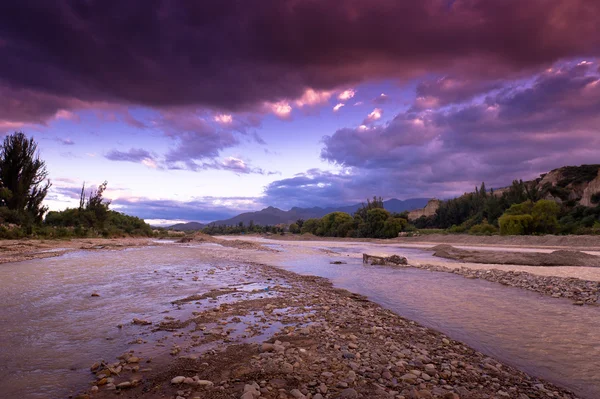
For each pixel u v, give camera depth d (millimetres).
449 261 28625
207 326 8469
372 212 83688
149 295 12305
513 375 5844
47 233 44844
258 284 15336
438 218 105938
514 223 54656
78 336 7605
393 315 9945
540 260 25281
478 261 27766
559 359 6660
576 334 8250
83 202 66625
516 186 79250
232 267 22078
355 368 5773
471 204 95062
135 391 4910
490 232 63781
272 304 11062
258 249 42312
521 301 12172
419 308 11070
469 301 12211
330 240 83875
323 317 9484
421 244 60062
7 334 7719
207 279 16484
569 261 25031
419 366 5973
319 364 5945
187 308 10391
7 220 43375
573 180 79625
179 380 5145
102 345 7031
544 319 9656
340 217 100312
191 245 51625
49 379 5398
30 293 12305
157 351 6656
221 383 5141
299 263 26094
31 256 25328
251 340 7371
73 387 5117
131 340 7355
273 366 5738
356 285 15766
